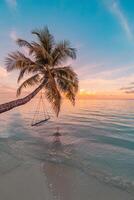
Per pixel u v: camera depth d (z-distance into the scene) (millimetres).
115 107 80250
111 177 9867
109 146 16359
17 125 28250
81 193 8281
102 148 15711
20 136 20047
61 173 10336
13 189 8500
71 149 15289
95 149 15375
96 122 32969
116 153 14250
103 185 9000
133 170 10898
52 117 40469
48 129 24938
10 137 19484
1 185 8852
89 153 14203
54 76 20219
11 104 14680
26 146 16000
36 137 19719
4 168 10828
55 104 20453
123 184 9133
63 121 33625
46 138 19344
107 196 8062
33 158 12750
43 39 19594
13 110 60562
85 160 12539
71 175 10078
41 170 10656
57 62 20188
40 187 8703
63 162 12047
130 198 7941
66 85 20109
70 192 8328
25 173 10234
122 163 12039
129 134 22141
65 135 21047
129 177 9930
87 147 15977
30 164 11578
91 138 19641
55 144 16891
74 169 10898
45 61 19266
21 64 17328
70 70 19562
